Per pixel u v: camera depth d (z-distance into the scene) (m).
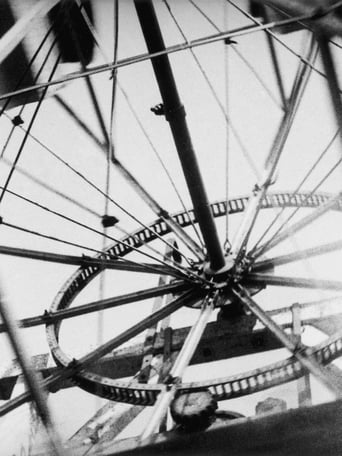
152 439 6.08
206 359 9.55
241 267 10.75
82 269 12.20
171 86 8.24
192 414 6.16
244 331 9.30
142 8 7.54
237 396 7.69
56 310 11.09
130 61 6.03
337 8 4.94
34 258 11.16
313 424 5.09
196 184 9.22
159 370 9.13
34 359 10.32
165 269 11.13
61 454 4.94
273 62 11.56
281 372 7.69
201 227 9.80
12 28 5.56
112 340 9.59
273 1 5.43
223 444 5.47
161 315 10.05
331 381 7.13
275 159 11.87
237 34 6.00
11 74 11.29
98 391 8.69
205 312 9.60
